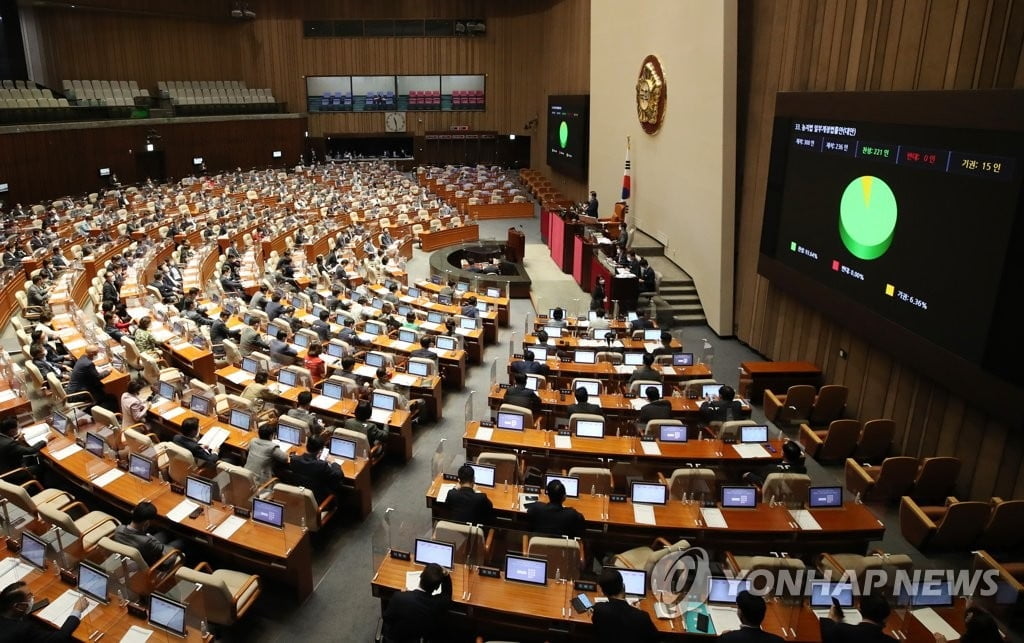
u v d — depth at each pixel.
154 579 6.88
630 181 23.47
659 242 20.88
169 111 35.75
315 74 42.62
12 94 29.83
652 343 14.41
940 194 9.12
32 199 27.28
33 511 7.45
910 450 10.38
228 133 38.84
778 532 7.63
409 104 43.44
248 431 9.83
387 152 45.69
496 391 11.41
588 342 14.28
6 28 32.53
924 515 8.51
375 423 10.37
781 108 13.37
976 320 8.52
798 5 13.30
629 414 10.90
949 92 8.92
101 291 17.23
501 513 7.88
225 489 7.99
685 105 18.25
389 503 9.60
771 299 14.82
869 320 10.69
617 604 5.83
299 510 7.68
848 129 11.17
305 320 15.44
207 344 13.05
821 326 12.88
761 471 9.37
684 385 11.91
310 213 29.31
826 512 7.99
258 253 22.89
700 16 16.83
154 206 28.12
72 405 10.52
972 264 8.57
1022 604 6.96
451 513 7.53
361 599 7.72
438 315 15.35
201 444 9.03
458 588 6.51
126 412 10.34
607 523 7.71
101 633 6.07
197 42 40.22
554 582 6.62
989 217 8.29
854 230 11.09
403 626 6.00
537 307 18.86
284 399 10.99
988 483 8.90
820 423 12.11
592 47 27.75
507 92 43.44
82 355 12.69
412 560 6.86
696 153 17.55
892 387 10.78
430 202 32.44
